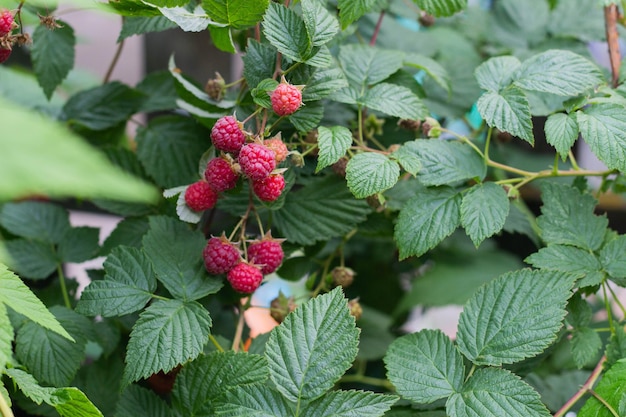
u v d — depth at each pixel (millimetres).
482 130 1032
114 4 781
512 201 872
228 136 782
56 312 850
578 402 901
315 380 744
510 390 763
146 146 947
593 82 824
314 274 959
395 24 1044
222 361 784
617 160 800
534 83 828
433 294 999
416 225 827
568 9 1058
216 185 797
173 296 809
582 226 853
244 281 807
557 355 983
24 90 1055
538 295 785
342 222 882
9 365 739
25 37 781
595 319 1120
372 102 852
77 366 824
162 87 993
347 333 751
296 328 753
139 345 781
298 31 801
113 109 979
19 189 322
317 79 822
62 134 356
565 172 863
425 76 1011
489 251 1046
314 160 900
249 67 820
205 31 1128
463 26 1079
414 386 777
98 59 1315
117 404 810
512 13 1068
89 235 950
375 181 802
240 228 877
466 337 786
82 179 337
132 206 930
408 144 843
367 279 1070
